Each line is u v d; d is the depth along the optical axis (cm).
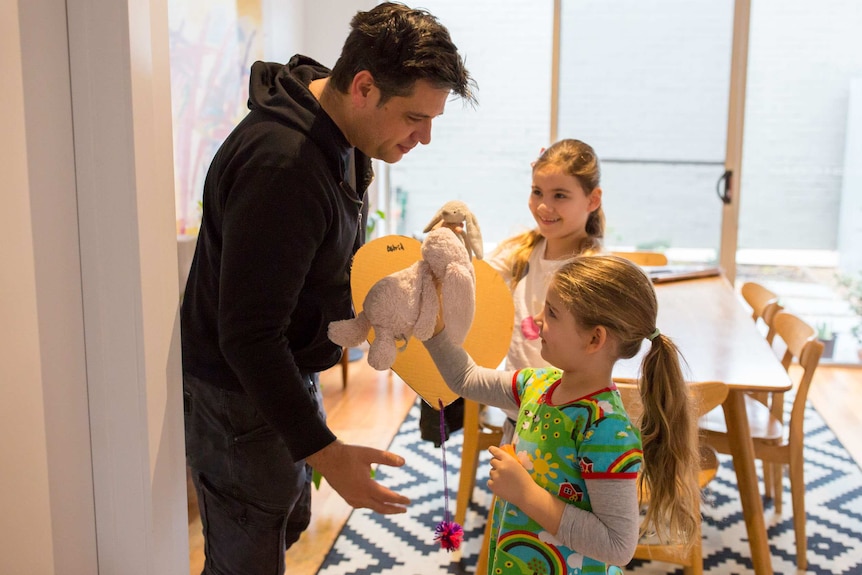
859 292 485
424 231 153
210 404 157
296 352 154
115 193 129
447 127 505
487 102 499
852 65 466
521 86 495
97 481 138
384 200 516
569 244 224
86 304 133
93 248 131
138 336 133
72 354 131
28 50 117
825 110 473
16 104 115
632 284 140
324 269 147
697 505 153
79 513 135
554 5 479
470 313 131
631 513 134
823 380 455
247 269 129
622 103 486
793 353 270
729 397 230
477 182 511
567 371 145
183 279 327
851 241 484
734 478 333
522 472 138
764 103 476
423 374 152
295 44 480
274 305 130
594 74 486
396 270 146
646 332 142
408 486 321
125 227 129
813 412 407
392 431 375
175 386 142
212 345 153
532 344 211
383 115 137
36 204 120
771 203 487
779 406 296
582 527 134
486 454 350
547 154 222
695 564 215
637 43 479
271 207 129
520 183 507
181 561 147
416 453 352
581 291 139
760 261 493
